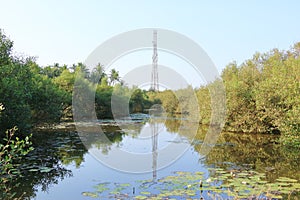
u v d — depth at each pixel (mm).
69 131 13000
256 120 12992
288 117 10117
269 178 5555
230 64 18125
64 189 4863
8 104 8453
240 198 4242
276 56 17406
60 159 7332
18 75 9625
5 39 9492
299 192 4578
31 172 6012
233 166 6672
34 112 12000
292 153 8398
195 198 4293
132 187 4934
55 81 19484
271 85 11586
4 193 4633
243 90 13367
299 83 9641
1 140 8461
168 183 5156
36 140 10359
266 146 9672
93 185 5102
